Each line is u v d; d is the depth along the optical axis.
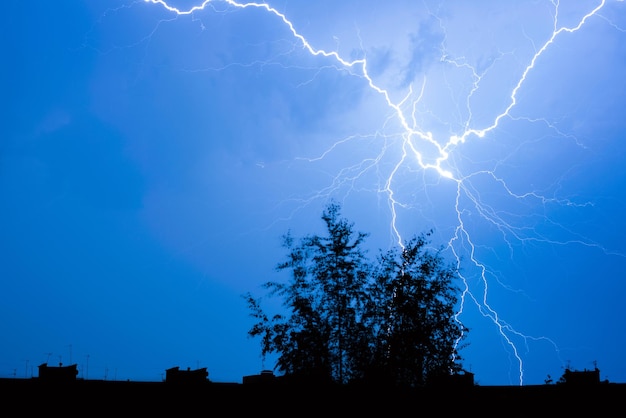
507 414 23.45
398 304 17.55
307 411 17.12
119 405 21.39
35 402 20.73
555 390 24.16
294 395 17.39
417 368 17.14
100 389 21.70
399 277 17.88
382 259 18.52
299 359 17.31
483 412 23.31
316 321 17.64
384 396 16.95
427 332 17.30
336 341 17.58
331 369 17.36
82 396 21.28
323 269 18.20
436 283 18.06
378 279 18.09
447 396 17.42
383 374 17.03
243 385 21.67
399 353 17.09
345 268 18.09
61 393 21.14
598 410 23.08
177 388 22.03
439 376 17.38
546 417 23.23
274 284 18.45
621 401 23.11
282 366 17.52
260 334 17.94
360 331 17.47
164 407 21.53
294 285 18.19
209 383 22.88
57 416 20.59
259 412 19.84
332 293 17.86
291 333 17.61
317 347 17.33
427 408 17.14
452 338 17.75
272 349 17.59
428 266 18.27
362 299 17.78
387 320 17.59
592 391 23.44
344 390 17.14
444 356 17.47
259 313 18.23
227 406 21.22
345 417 16.91
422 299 17.66
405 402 17.08
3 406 20.28
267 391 19.94
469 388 19.06
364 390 17.00
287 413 17.50
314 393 17.14
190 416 21.33
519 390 24.48
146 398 21.75
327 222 19.14
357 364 17.11
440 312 17.70
